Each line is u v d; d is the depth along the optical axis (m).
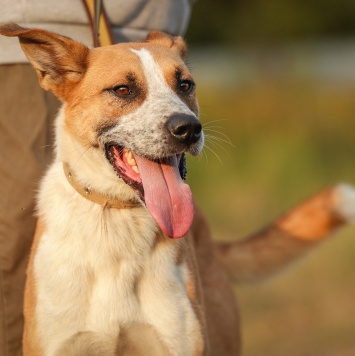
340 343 10.50
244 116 22.45
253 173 18.19
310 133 20.33
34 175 7.25
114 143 6.60
